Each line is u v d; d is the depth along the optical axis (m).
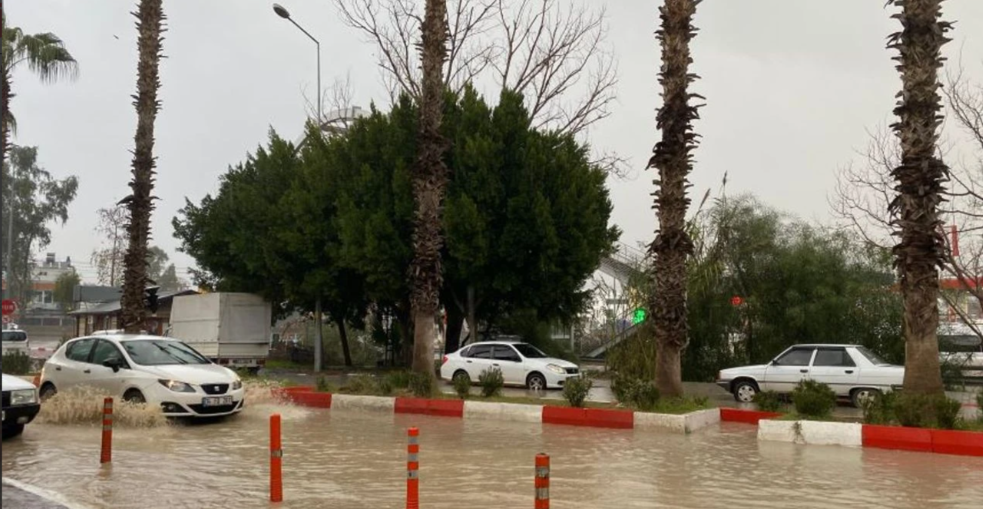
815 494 8.80
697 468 10.40
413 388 17.47
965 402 18.73
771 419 13.57
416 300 18.25
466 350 23.94
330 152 29.98
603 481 9.46
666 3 15.51
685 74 15.41
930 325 12.81
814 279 24.09
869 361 17.84
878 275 24.00
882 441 12.20
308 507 7.98
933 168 12.86
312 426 14.38
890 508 8.13
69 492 8.53
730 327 25.56
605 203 28.00
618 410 14.70
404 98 28.59
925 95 12.84
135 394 14.01
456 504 8.16
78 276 79.44
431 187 18.19
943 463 10.88
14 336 40.62
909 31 12.90
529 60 32.75
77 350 15.48
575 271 26.25
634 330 25.31
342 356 41.34
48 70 29.08
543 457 5.23
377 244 26.73
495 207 26.20
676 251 15.55
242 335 30.72
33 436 12.52
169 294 39.62
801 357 18.66
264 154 33.69
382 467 10.28
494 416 15.69
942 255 12.84
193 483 9.11
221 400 14.19
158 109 22.83
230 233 33.94
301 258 30.88
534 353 23.44
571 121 32.91
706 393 21.77
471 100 27.33
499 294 28.38
